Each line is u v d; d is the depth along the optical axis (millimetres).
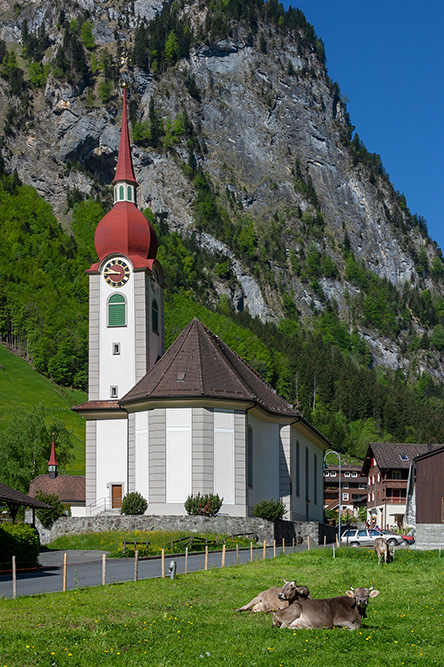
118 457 75688
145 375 72812
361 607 26781
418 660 22297
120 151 84500
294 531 68750
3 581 39688
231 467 66500
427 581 38594
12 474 114188
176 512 65688
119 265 79188
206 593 33688
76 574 42094
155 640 24875
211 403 66562
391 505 118875
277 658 22500
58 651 23453
